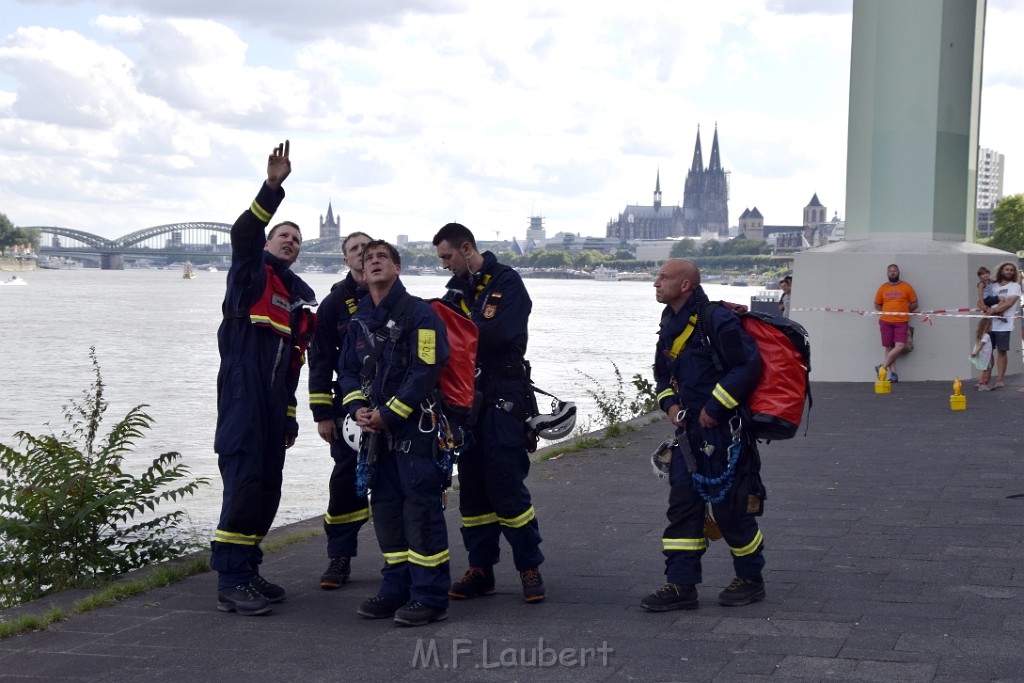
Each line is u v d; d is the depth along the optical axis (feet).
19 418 63.16
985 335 49.19
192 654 16.05
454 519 25.59
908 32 54.49
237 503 18.26
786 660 14.94
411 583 17.80
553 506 26.40
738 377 17.11
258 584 18.84
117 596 19.27
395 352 17.54
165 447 49.57
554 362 109.40
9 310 239.50
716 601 18.15
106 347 130.72
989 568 19.67
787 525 23.54
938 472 29.63
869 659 14.85
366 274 17.76
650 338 153.48
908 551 21.06
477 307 18.81
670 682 14.28
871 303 54.29
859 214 56.44
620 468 31.83
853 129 56.65
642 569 20.48
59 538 22.22
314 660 15.69
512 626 17.13
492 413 18.52
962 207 56.29
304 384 78.54
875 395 48.44
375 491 17.97
